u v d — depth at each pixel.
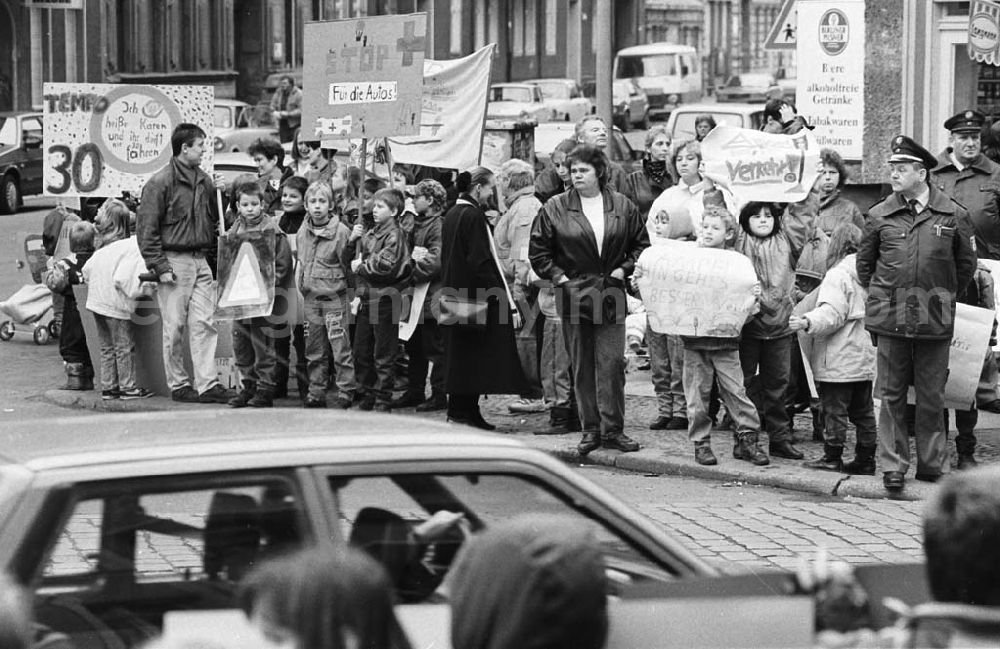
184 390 14.76
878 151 17.62
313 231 14.13
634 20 72.25
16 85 50.50
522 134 23.75
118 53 54.28
